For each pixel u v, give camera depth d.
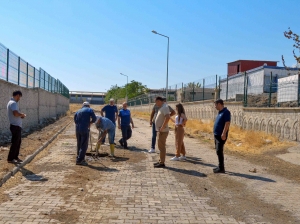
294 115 14.09
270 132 16.28
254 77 26.23
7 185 6.54
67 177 7.37
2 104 13.25
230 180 7.60
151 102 49.44
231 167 9.09
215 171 8.37
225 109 8.30
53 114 31.11
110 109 12.58
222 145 8.30
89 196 6.06
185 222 4.91
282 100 17.84
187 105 31.84
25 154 9.39
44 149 11.29
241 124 20.19
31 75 19.92
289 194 6.58
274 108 15.87
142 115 44.28
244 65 45.16
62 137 15.41
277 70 25.08
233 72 47.78
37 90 21.88
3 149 10.04
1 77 13.12
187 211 5.41
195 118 29.30
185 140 15.84
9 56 14.47
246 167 9.13
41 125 21.03
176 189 6.72
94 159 9.77
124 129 12.20
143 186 6.88
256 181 7.55
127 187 6.77
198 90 30.50
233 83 23.83
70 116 35.94
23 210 5.22
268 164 9.63
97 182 7.09
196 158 10.47
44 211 5.20
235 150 12.35
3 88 13.38
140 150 12.01
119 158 10.10
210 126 22.42
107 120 10.20
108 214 5.16
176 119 9.90
